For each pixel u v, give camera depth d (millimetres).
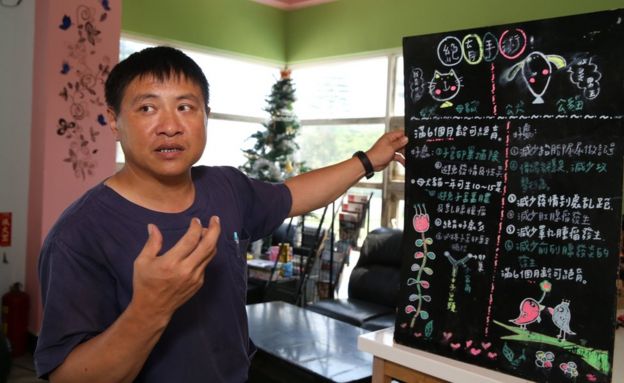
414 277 1484
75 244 949
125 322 803
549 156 1279
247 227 1324
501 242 1350
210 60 5730
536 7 4250
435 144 1457
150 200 1051
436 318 1441
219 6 5641
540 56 1282
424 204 1475
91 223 980
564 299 1258
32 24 3762
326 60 5891
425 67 1464
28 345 3816
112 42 3891
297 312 3621
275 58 6180
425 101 1470
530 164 1308
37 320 3758
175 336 1043
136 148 984
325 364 2699
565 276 1258
